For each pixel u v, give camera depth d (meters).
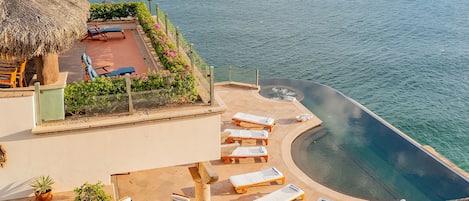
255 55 50.78
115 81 11.28
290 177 19.45
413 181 19.89
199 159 12.12
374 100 39.31
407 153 22.06
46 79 12.09
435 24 65.50
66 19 11.22
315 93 30.06
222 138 21.64
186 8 75.31
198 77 13.09
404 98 39.72
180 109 11.68
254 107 26.59
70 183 11.28
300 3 81.06
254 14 71.69
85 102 11.11
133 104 11.48
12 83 12.77
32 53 10.44
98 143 11.13
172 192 17.66
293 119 25.05
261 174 18.70
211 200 17.64
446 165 21.06
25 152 10.73
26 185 10.99
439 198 18.78
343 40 57.66
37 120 10.72
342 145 22.81
